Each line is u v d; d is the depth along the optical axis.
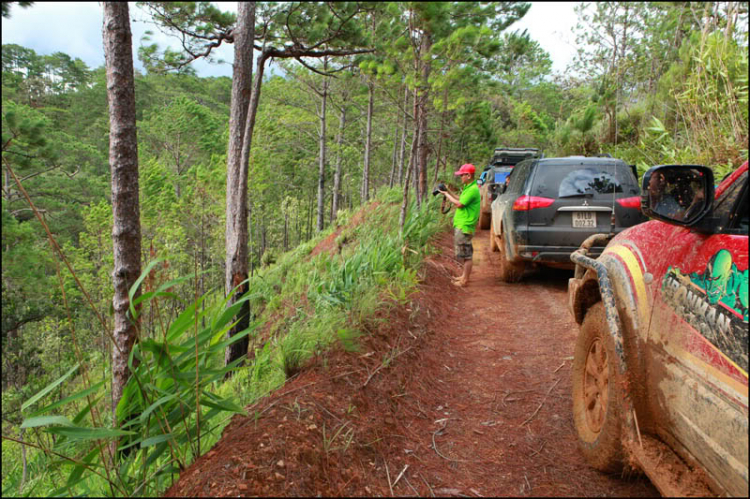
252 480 2.43
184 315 2.90
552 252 6.52
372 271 6.18
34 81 57.59
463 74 7.80
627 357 2.56
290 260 21.36
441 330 5.50
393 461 3.05
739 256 1.94
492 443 3.30
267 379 4.62
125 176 3.87
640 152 10.93
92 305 2.77
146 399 2.90
